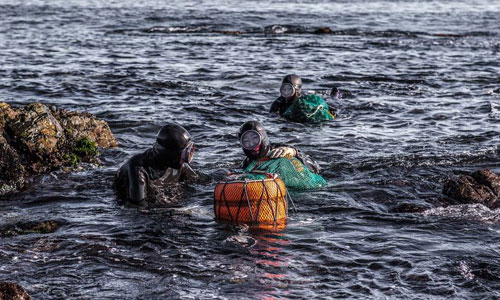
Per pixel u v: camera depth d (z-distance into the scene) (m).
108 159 11.83
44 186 10.34
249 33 35.56
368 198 9.71
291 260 7.45
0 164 10.26
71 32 34.34
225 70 22.55
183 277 7.04
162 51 27.52
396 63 24.84
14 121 11.16
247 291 6.69
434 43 31.67
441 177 10.70
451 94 18.64
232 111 16.12
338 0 64.25
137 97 17.61
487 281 6.90
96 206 9.46
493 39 33.75
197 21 41.28
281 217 8.73
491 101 17.45
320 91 18.98
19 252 7.69
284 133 13.97
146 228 8.51
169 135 9.52
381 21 43.22
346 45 30.56
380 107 16.77
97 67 22.67
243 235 8.20
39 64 23.11
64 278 7.01
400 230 8.38
